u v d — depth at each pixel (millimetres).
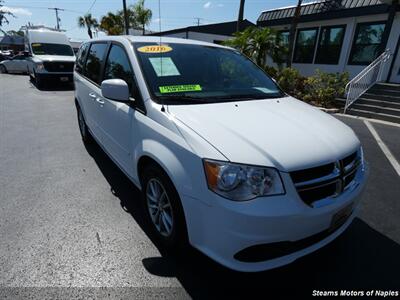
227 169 1805
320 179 1945
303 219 1844
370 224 3055
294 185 1847
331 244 2703
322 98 10242
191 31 21078
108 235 2688
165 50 3035
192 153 1951
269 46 12062
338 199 2045
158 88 2596
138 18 23484
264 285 2197
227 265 1884
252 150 1883
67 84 13828
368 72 9742
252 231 1769
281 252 1945
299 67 14508
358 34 11797
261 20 15773
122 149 3076
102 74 3660
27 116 7469
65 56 13805
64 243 2559
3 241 2557
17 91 11820
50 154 4734
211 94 2750
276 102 2885
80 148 5039
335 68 12859
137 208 3154
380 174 4398
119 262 2355
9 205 3154
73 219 2922
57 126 6531
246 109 2508
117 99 2617
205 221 1909
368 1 11000
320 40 13312
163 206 2439
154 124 2361
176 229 2230
